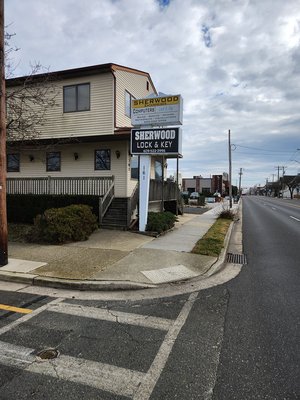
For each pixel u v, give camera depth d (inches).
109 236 438.6
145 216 474.3
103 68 581.9
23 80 581.6
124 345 147.7
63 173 654.5
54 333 159.6
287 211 1112.8
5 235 284.2
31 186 595.8
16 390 113.8
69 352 140.9
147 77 756.6
